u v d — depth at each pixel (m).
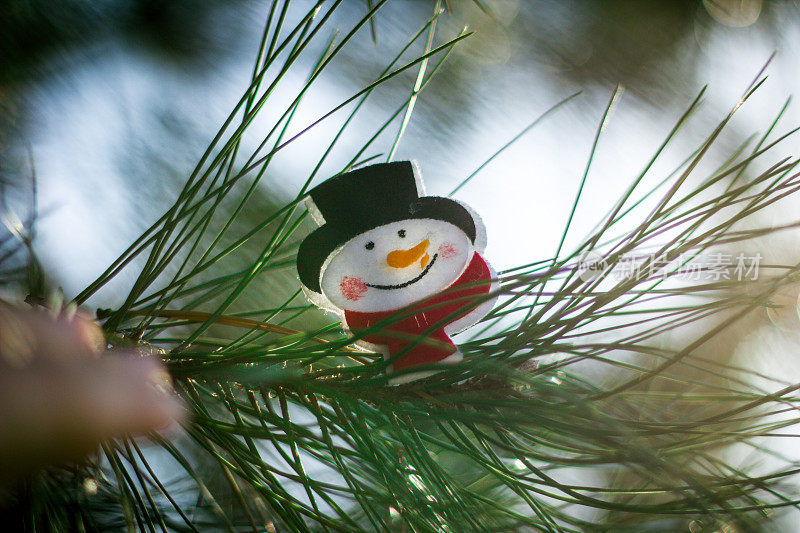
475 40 0.40
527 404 0.26
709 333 0.24
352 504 0.30
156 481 0.26
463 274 0.28
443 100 0.40
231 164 0.27
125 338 0.28
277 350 0.27
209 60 0.38
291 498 0.26
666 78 0.41
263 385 0.27
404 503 0.26
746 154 0.40
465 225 0.28
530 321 0.26
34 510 0.26
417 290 0.28
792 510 0.28
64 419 0.25
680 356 0.24
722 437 0.26
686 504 0.25
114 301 0.33
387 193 0.28
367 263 0.28
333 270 0.28
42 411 0.25
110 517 0.28
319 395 0.28
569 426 0.25
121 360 0.26
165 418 0.26
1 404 0.25
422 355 0.27
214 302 0.33
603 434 0.25
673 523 0.28
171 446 0.26
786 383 0.26
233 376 0.27
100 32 0.37
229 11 0.39
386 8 0.41
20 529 0.26
